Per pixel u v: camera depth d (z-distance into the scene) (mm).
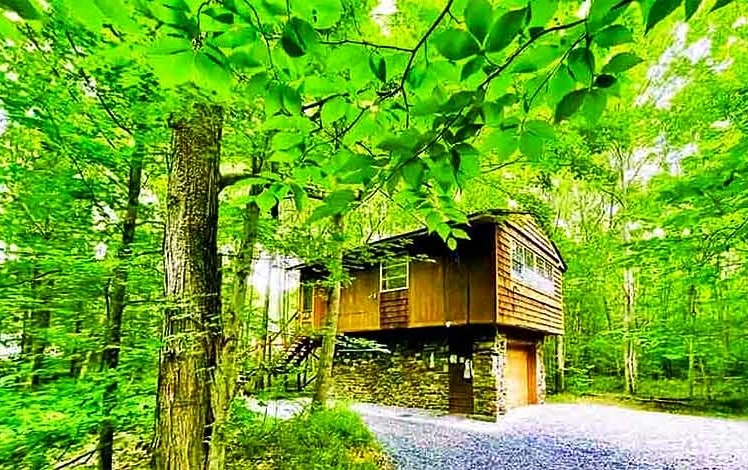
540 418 11531
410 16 2354
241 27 1179
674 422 11312
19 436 2949
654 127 6617
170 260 3148
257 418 5891
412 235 10836
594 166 7000
